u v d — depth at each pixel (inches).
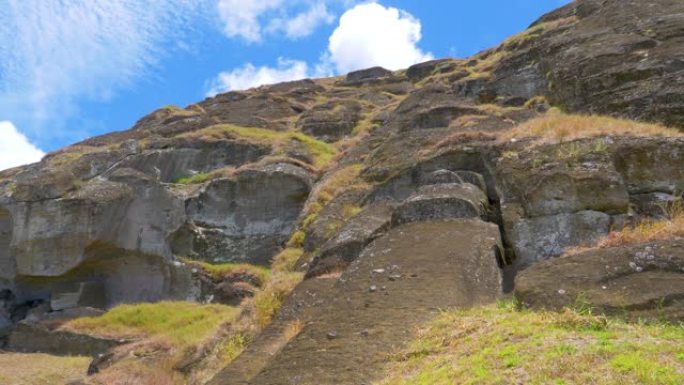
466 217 436.8
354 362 276.7
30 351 829.2
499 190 474.3
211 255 1032.8
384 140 932.0
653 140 419.8
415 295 324.5
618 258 295.4
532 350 235.3
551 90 882.8
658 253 288.8
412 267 358.9
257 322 464.1
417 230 419.2
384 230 471.2
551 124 522.0
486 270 366.6
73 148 1425.9
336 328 308.7
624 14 902.4
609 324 253.8
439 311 305.7
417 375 249.8
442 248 380.8
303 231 745.6
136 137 1488.7
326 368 277.1
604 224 383.9
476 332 271.6
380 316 310.0
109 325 823.1
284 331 370.3
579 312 270.7
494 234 406.0
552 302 283.1
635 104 627.2
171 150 1277.1
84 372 676.7
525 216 415.2
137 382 533.3
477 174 523.8
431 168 609.9
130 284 1007.0
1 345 887.7
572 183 400.2
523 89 1021.2
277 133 1375.5
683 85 605.3
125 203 987.9
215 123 1499.8
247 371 335.6
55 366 711.7
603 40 823.7
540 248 394.0
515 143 507.5
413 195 480.7
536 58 1055.0
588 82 722.2
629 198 406.0
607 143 430.0
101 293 1007.6
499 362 233.6
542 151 447.8
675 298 264.2
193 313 806.5
